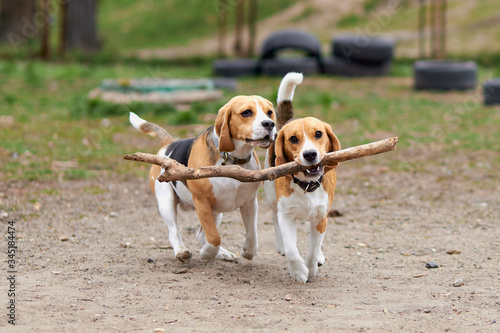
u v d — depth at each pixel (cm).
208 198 675
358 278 688
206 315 559
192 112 1769
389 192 1134
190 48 4206
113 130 1619
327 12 4753
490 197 1079
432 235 881
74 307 576
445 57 3023
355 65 2698
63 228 891
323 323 538
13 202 1009
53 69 2666
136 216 977
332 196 660
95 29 3459
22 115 1762
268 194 700
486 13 4291
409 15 4503
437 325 534
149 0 5481
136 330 521
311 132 601
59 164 1274
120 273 696
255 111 626
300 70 2678
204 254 691
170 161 617
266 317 554
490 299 604
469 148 1454
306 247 833
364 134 1580
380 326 532
